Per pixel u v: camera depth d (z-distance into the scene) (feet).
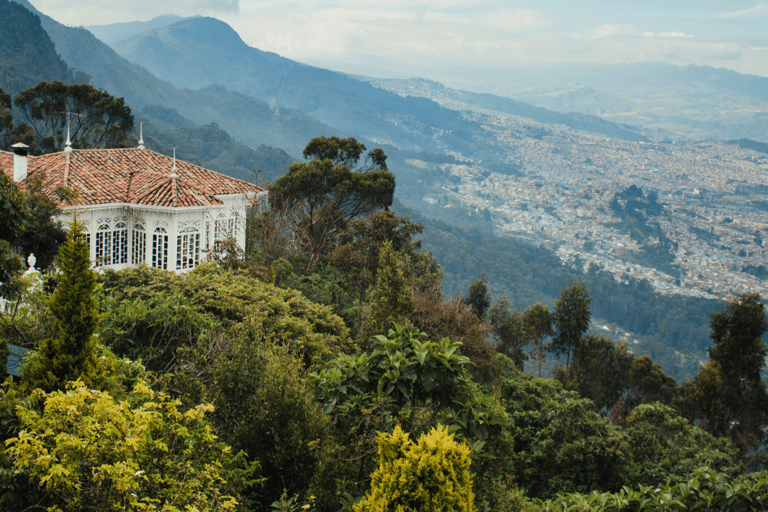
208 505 21.72
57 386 26.89
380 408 26.30
